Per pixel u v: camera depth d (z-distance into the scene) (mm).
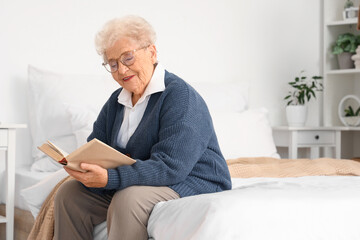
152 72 1869
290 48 4215
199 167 1761
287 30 4199
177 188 1679
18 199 2744
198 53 3787
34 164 2861
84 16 3324
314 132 3877
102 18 3396
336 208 1484
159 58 3619
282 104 4184
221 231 1350
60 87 3035
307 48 4305
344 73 4297
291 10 4219
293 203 1462
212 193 1576
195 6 3777
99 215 1803
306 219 1431
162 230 1484
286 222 1408
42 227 1933
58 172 2250
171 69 3668
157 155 1659
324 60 4246
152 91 1807
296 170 2523
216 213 1375
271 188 1752
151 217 1558
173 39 3678
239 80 3961
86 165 1555
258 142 3182
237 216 1381
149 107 1823
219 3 3883
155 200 1606
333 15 4277
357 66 4027
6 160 2623
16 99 3076
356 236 1454
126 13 3484
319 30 4359
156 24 3609
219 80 3879
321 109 4391
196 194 1713
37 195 2205
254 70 4043
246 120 3250
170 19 3668
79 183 1803
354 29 4402
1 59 3031
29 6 3123
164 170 1629
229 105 3484
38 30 3154
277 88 4156
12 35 3066
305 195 1541
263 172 2480
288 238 1384
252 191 1573
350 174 2525
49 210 1919
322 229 1429
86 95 3029
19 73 3088
